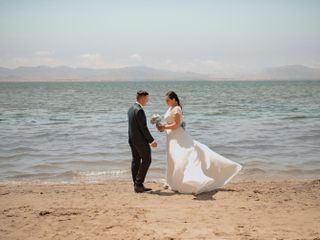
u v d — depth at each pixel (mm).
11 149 13758
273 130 18594
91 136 16969
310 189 8047
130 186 8562
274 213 6164
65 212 6129
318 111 30188
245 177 9711
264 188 8156
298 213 6172
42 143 15125
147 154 7676
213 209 6406
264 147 13945
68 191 7965
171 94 7941
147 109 35375
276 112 29719
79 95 73688
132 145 7828
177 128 7926
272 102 43875
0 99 56531
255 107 35719
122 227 5418
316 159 11828
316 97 55969
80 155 12602
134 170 7922
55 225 5531
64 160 11805
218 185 7871
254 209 6414
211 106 37812
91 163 11383
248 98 55281
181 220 5762
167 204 6762
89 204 6762
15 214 6094
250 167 10781
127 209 6359
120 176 9922
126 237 5020
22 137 16719
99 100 52719
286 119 24062
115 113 29984
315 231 5234
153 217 5914
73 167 10898
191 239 4926
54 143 15125
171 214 6090
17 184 8984
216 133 17625
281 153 12820
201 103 43250
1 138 16438
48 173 10211
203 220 5762
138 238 4973
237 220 5766
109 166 11023
